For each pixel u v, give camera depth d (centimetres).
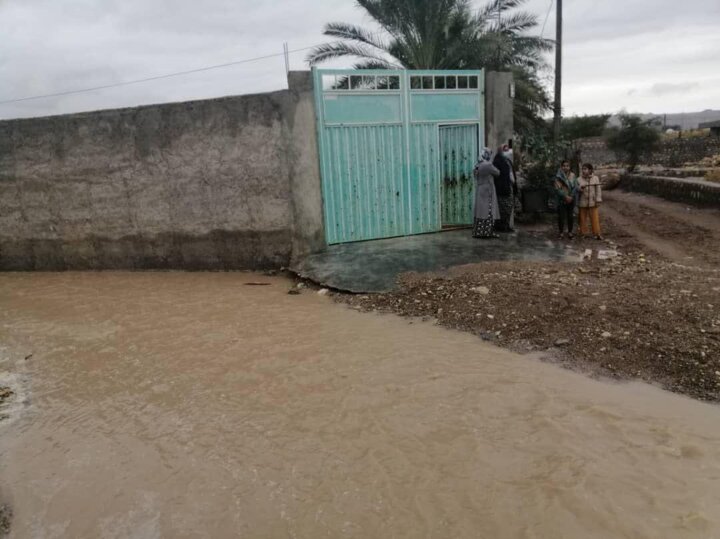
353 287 791
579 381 501
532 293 690
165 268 1048
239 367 565
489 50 1580
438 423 435
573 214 1080
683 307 618
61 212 1069
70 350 649
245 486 371
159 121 988
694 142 2980
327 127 979
